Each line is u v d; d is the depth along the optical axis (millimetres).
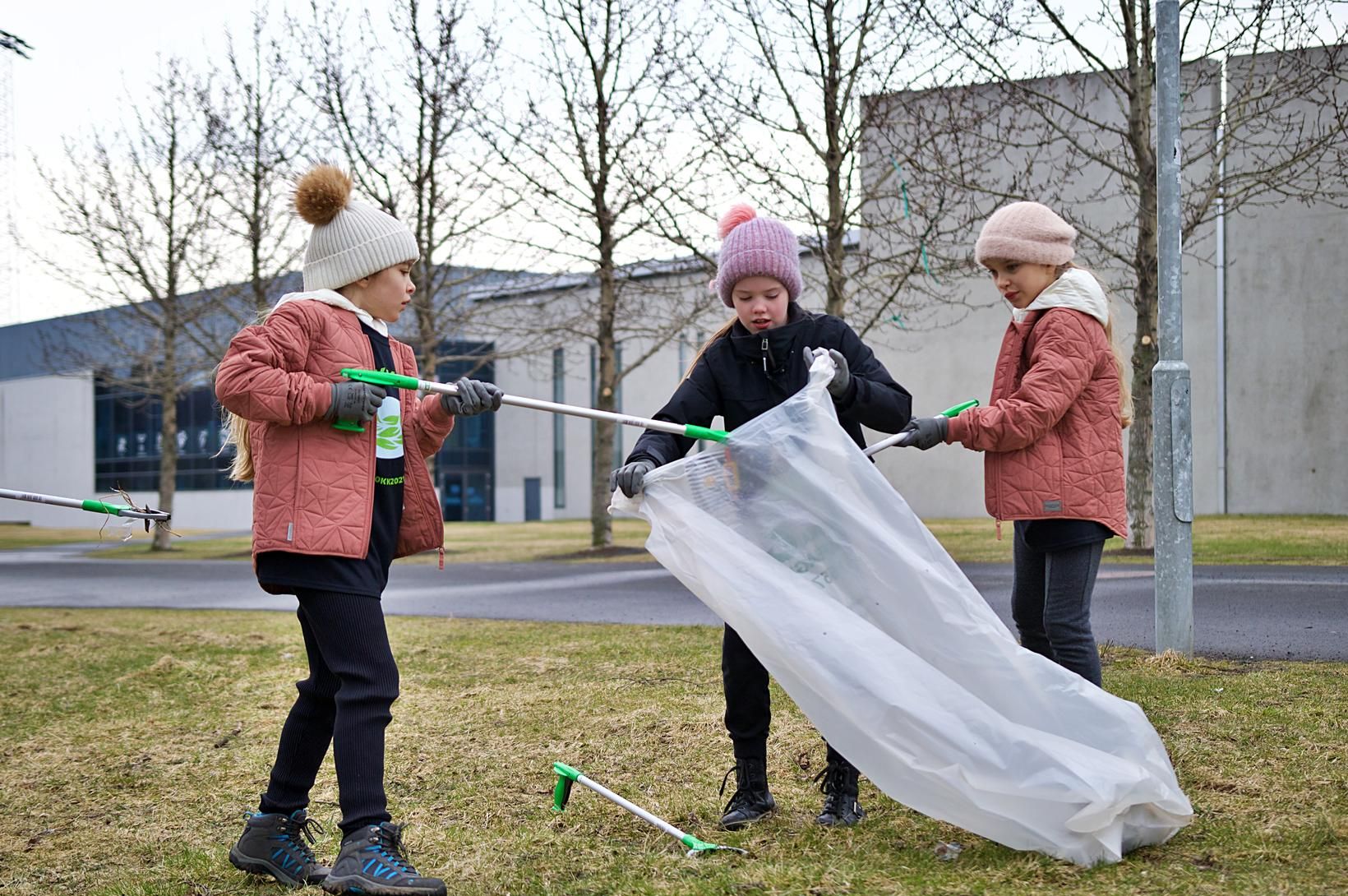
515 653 6645
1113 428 3574
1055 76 12602
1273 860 2727
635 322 22156
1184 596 5672
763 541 3180
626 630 7539
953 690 2951
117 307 26078
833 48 12688
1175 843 2908
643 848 3133
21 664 7047
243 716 5258
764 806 3359
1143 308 12836
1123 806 2795
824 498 3184
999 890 2598
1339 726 3992
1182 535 5676
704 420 3537
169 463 23906
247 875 3168
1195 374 20562
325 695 3146
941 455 24281
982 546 14273
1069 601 3514
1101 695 3027
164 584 14062
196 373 26375
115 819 3777
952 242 13422
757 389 3520
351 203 3328
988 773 2840
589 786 3385
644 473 3277
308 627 3148
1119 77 12398
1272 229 19969
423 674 6055
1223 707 4379
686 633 7207
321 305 3219
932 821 3219
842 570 3133
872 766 2930
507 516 39375
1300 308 19891
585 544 19219
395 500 3223
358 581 3041
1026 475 3508
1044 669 3043
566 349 23531
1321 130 12609
